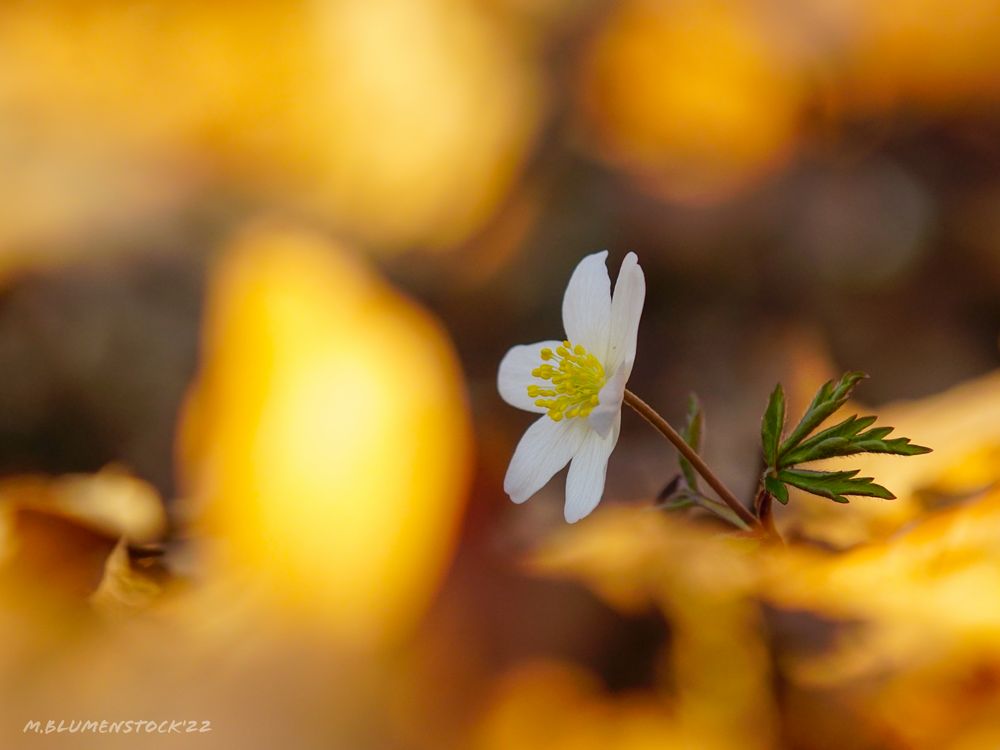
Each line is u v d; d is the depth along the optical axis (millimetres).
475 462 309
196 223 442
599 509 321
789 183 445
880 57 473
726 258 420
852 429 276
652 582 277
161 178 464
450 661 272
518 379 301
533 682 271
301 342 337
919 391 377
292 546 286
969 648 267
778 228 426
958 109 459
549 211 450
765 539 280
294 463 302
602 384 289
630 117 480
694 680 272
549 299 420
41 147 468
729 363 386
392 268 442
